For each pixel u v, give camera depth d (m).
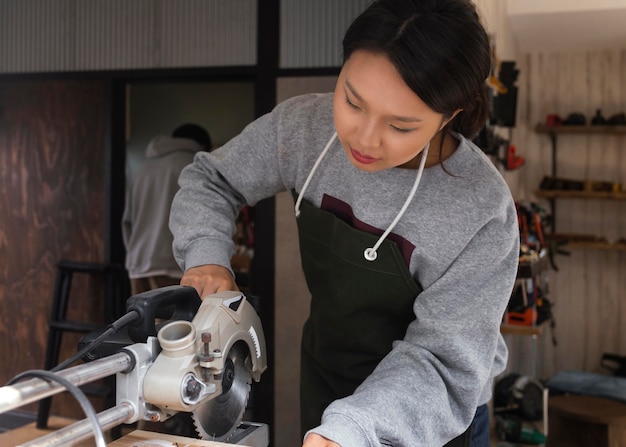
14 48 3.96
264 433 1.16
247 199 1.41
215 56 3.58
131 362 0.88
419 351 1.11
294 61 3.44
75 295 3.95
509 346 5.06
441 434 1.06
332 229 1.25
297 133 1.30
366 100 0.92
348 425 0.91
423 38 0.88
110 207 3.83
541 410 4.02
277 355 3.49
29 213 4.00
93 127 3.85
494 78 3.26
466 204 1.13
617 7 4.10
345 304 1.29
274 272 3.48
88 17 3.80
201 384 0.91
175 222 1.36
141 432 1.01
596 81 5.38
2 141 4.02
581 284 5.43
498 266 1.14
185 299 1.05
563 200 5.45
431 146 1.17
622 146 5.35
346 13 3.35
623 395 3.72
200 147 3.77
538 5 4.26
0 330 4.10
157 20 3.67
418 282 1.23
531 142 5.52
